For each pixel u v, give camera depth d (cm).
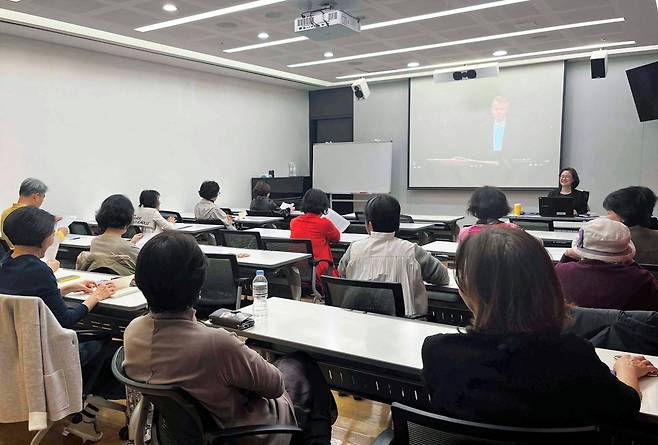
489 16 536
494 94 823
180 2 478
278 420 138
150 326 124
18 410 181
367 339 171
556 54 724
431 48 679
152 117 740
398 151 934
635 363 136
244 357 125
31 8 492
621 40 641
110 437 231
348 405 264
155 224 465
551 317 98
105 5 484
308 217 386
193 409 118
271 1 480
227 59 748
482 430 91
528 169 806
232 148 878
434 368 108
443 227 609
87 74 652
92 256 284
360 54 714
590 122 762
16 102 580
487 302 101
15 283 192
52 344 181
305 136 1038
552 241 382
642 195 259
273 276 379
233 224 593
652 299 177
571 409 96
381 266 233
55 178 622
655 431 119
